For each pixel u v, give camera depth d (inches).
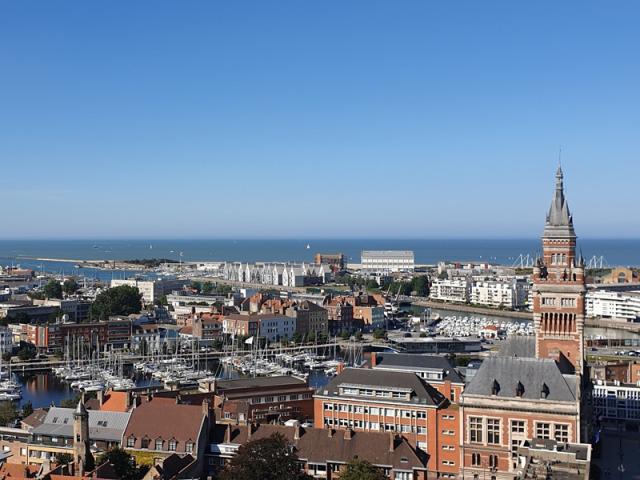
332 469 7229.3
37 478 6072.8
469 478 7647.6
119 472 6771.7
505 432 7554.1
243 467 6274.6
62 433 7864.2
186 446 7401.6
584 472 5890.8
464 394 7701.8
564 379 7504.9
